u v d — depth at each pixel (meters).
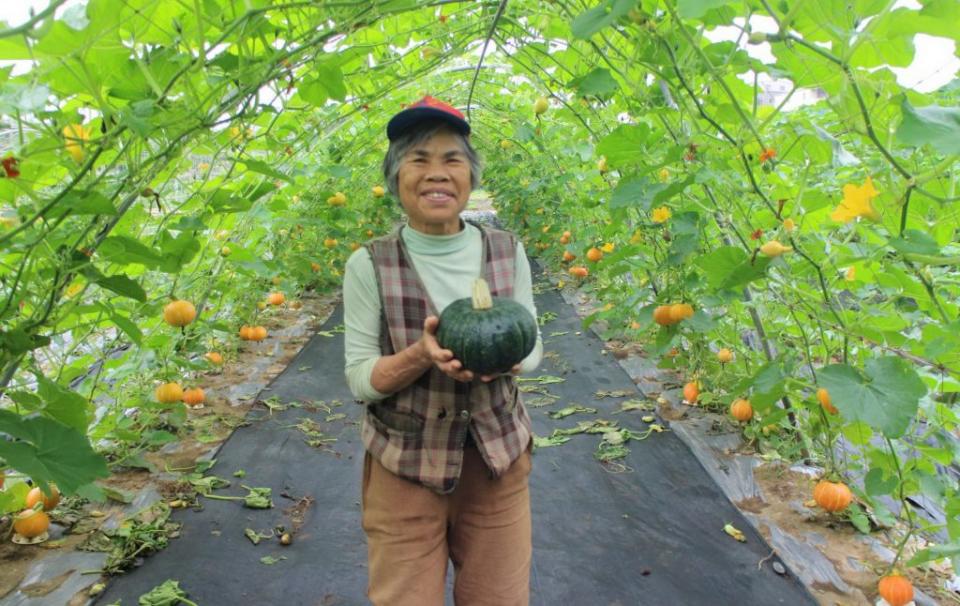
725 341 4.72
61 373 3.19
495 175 14.57
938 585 2.95
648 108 3.31
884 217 2.54
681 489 3.80
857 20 1.96
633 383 5.57
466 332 1.69
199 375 5.77
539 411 5.07
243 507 3.62
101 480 3.80
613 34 3.55
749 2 2.21
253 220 5.83
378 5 2.49
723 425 4.52
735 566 3.10
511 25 4.34
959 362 2.59
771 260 2.51
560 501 3.67
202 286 5.01
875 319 2.90
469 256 1.90
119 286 2.20
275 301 6.90
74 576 2.96
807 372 4.25
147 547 3.18
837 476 3.26
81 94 2.34
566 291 8.96
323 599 2.91
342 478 4.00
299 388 5.62
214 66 2.34
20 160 1.84
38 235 1.97
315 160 8.23
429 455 1.80
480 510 1.92
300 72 2.77
